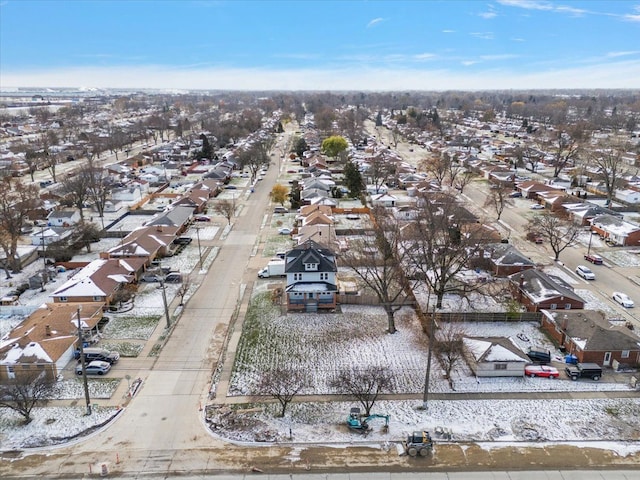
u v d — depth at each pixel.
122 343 50.53
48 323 49.47
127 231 87.44
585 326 48.44
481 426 38.22
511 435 37.19
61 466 34.12
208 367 46.53
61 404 41.06
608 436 37.12
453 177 122.25
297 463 34.31
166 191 119.12
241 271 69.81
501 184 114.12
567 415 39.56
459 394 42.44
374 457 34.88
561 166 133.88
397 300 59.78
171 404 41.00
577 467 33.91
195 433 37.50
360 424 37.56
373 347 50.09
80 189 91.31
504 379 44.53
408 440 34.97
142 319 55.66
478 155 170.38
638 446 36.06
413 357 48.34
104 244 82.38
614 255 76.38
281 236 85.56
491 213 100.00
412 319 55.81
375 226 80.62
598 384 43.81
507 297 61.16
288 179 133.25
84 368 39.22
